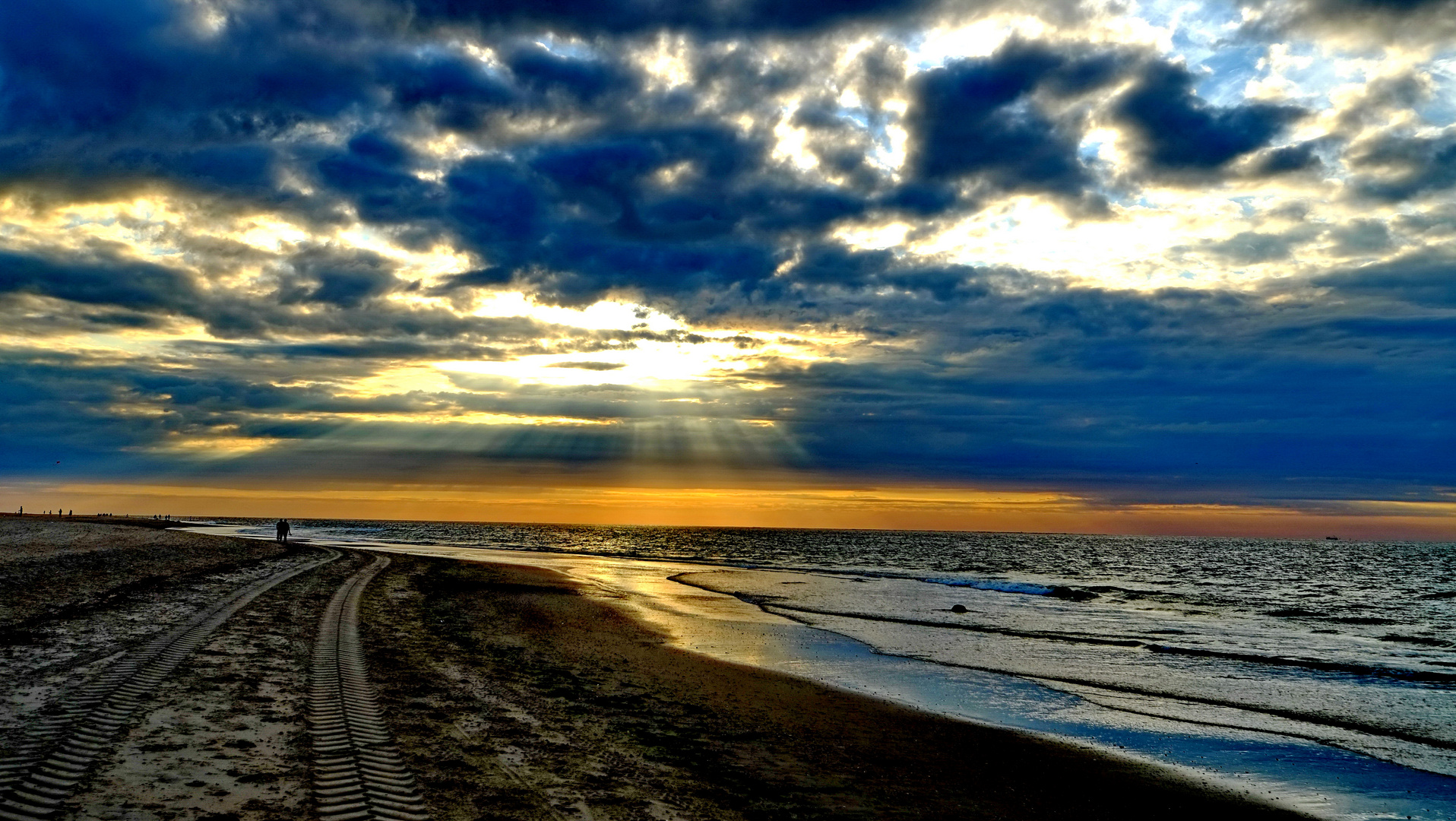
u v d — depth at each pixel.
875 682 17.30
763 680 16.77
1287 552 140.25
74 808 6.48
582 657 17.78
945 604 35.56
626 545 107.81
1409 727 14.31
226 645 14.22
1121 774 11.38
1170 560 96.94
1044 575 63.44
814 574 54.91
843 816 8.76
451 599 27.25
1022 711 15.13
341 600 23.33
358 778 7.85
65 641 13.36
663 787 8.95
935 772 10.86
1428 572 79.50
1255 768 11.91
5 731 8.29
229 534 84.31
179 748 8.23
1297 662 21.11
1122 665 20.25
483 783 8.24
